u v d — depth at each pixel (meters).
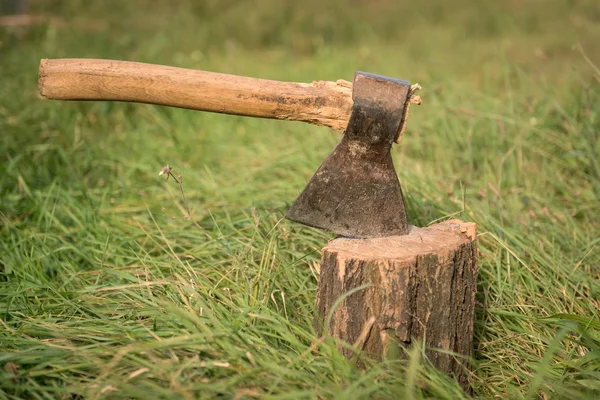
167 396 1.66
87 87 1.74
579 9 4.71
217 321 1.75
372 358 1.74
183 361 1.72
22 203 2.15
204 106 1.75
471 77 3.25
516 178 2.23
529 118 2.39
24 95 2.65
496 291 1.92
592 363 1.79
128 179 2.29
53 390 1.69
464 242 1.77
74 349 1.74
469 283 1.78
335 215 1.77
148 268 1.94
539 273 1.95
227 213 2.05
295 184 2.19
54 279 1.96
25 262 1.97
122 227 2.09
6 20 3.44
